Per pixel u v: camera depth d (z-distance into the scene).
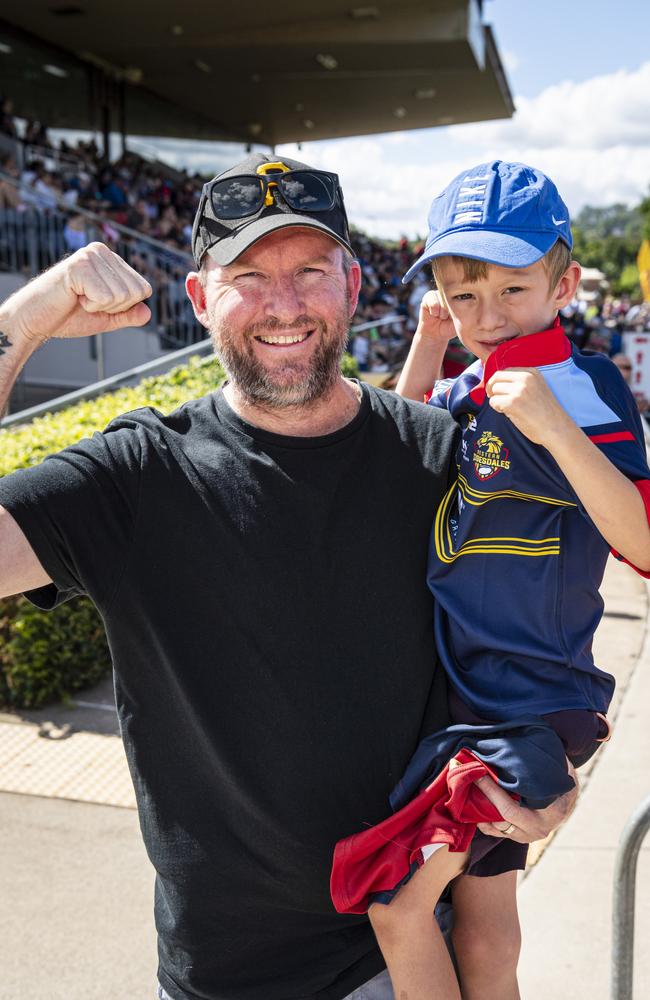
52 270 1.51
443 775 1.49
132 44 17.19
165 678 1.53
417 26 15.66
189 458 1.54
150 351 12.34
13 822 3.56
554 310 1.57
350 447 1.59
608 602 6.21
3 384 1.48
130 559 1.50
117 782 3.86
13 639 4.48
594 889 3.21
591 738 1.55
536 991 2.76
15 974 2.82
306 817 1.52
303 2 14.69
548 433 1.36
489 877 1.68
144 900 3.16
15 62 16.20
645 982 2.79
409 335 13.67
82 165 16.77
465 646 1.58
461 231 1.52
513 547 1.53
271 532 1.52
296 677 1.50
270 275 1.56
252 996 1.57
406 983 1.53
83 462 1.51
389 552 1.57
